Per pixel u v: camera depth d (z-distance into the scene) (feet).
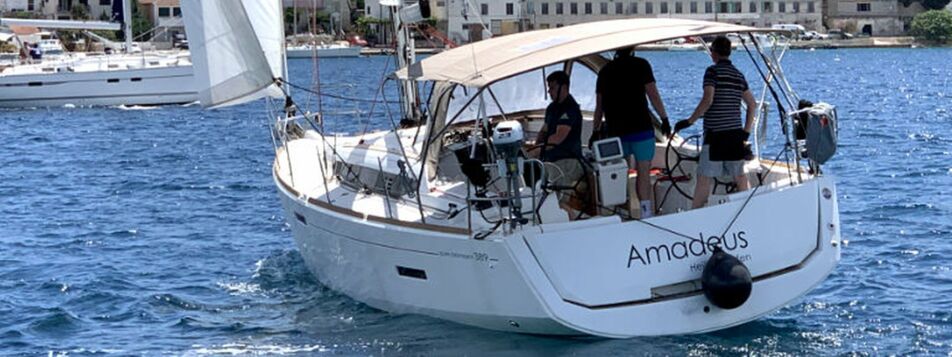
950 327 42.04
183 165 93.61
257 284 50.03
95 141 114.32
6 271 53.93
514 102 47.09
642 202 38.27
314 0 53.72
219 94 54.80
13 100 154.40
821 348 39.32
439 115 40.93
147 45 233.14
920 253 54.19
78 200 75.56
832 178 39.65
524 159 37.19
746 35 40.11
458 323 39.96
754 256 38.04
